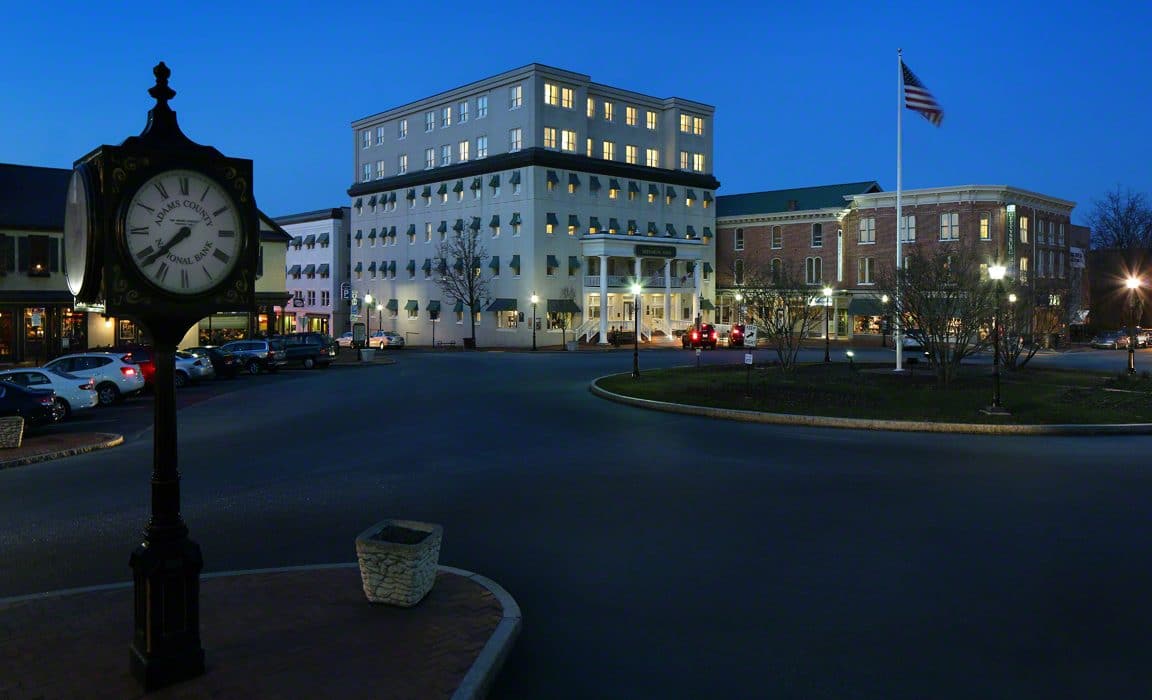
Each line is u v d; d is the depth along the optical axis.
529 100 62.31
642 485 11.99
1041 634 6.27
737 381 27.48
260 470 13.42
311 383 31.70
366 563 6.55
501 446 15.75
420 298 72.38
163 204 5.23
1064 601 7.00
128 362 25.62
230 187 5.46
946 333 26.69
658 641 6.22
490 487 11.93
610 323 65.88
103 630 6.05
